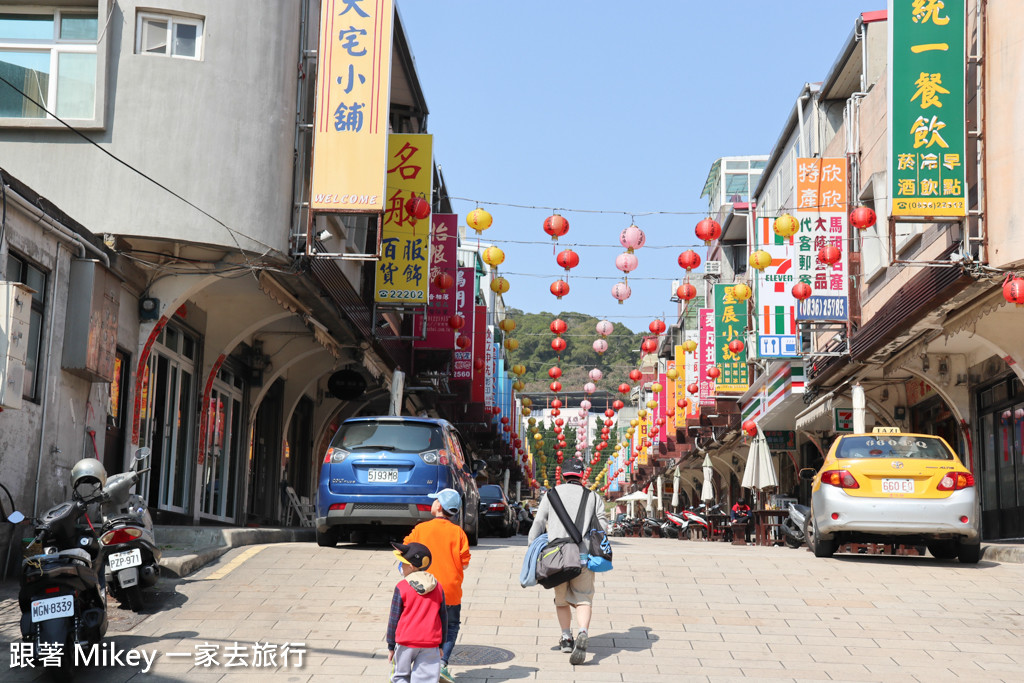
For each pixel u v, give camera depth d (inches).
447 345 948.6
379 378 907.4
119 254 505.0
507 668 283.1
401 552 236.8
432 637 230.1
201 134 526.6
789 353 794.2
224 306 671.1
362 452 520.1
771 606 378.9
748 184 1771.7
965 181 521.0
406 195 743.1
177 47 536.4
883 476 503.5
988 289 538.9
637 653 303.9
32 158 511.8
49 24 524.1
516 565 465.1
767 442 1200.8
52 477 433.4
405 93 867.4
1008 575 455.5
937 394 815.1
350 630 326.0
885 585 424.2
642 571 451.2
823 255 725.3
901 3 531.8
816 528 530.3
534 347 4128.9
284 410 861.8
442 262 900.6
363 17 560.7
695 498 2295.8
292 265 565.3
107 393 495.2
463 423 1371.8
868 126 828.0
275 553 472.7
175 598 367.6
